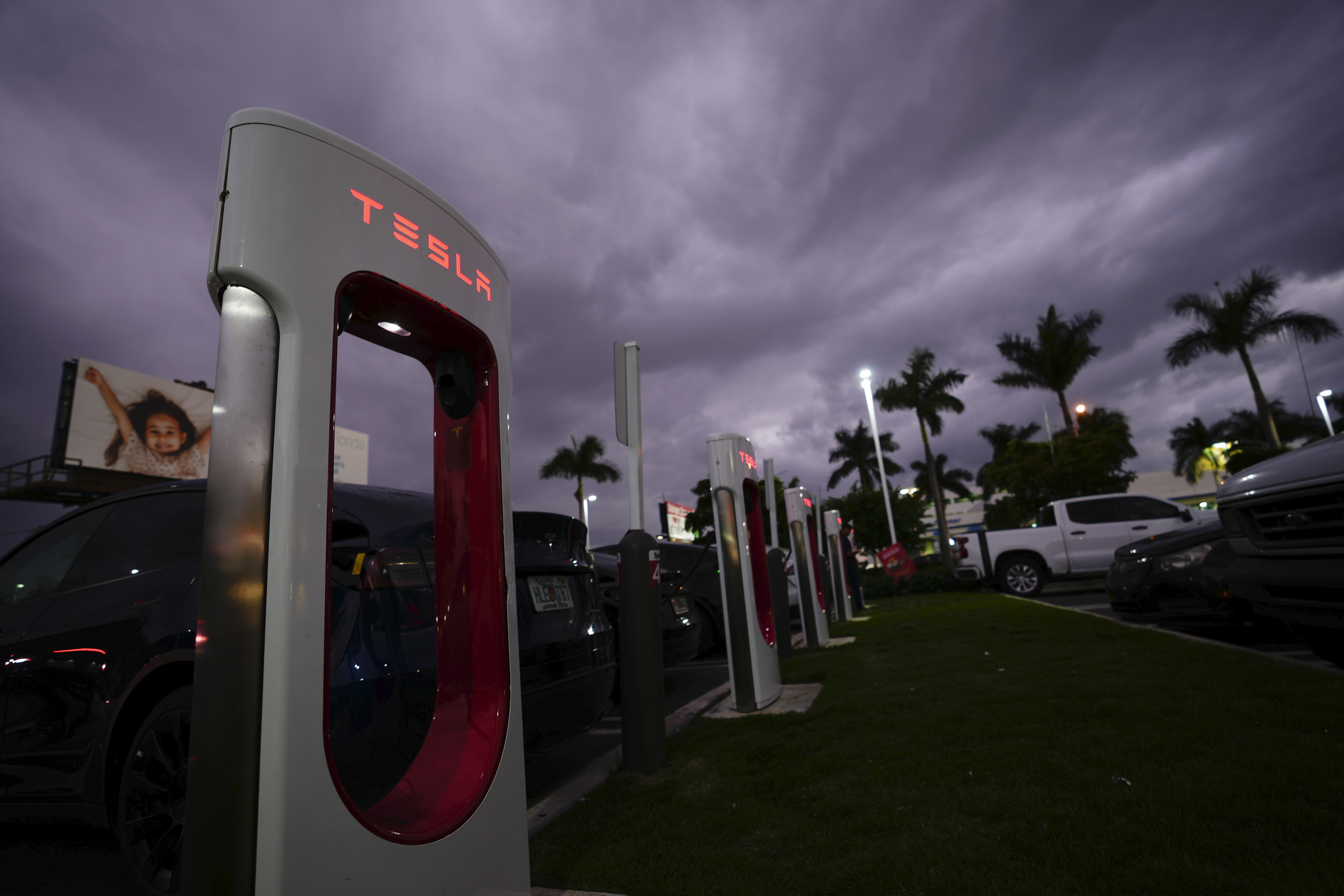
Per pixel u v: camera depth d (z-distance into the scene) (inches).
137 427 1128.2
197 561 101.7
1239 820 80.5
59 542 125.0
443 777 68.4
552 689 115.0
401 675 85.4
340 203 60.0
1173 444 1670.8
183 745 87.7
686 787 115.8
